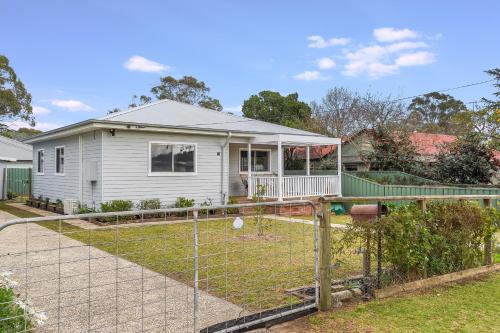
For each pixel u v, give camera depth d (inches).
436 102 1621.6
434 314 165.9
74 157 577.6
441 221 219.9
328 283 170.4
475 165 708.0
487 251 249.9
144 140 534.3
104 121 485.7
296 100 1344.7
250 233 368.5
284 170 884.6
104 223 453.7
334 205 620.7
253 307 175.0
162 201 546.0
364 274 190.4
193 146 575.8
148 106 661.9
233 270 238.1
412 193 618.2
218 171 600.4
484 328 151.4
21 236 369.1
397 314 165.6
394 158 825.5
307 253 289.3
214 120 663.1
